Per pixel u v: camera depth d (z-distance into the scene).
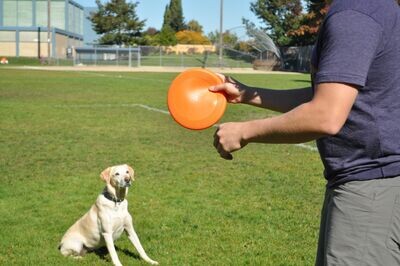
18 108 17.91
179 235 5.80
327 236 2.11
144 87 29.08
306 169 9.08
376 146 1.99
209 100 2.39
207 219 6.34
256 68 58.25
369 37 1.87
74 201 7.09
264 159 9.92
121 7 77.75
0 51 75.31
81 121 14.95
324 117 1.85
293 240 5.68
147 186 7.84
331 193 2.12
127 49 63.78
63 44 80.44
